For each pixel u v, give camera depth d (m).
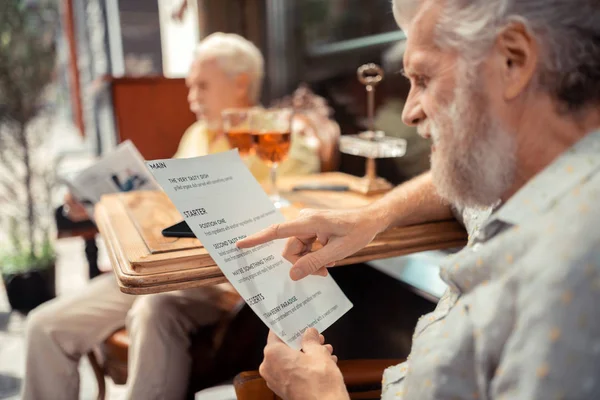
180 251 0.86
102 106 4.02
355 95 2.01
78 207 1.99
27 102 2.73
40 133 2.85
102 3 4.02
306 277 0.81
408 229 1.01
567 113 0.54
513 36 0.53
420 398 0.55
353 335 1.66
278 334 0.71
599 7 0.51
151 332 1.19
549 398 0.43
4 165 2.77
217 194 0.78
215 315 1.29
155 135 2.50
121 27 3.70
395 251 0.97
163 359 1.19
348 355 1.66
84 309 1.40
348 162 2.07
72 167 5.61
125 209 1.18
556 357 0.43
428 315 0.71
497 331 0.49
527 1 0.52
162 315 1.21
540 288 0.45
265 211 0.83
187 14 3.29
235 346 1.27
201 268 0.83
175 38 3.63
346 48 2.04
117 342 1.35
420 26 0.60
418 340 0.62
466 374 0.52
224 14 2.85
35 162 2.85
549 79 0.53
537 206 0.51
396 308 1.62
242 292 0.71
